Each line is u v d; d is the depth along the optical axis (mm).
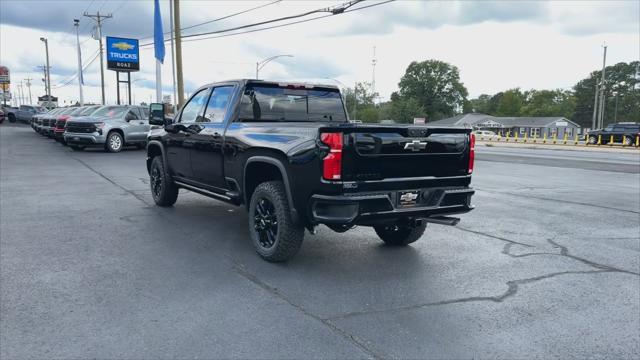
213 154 6129
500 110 125812
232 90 6074
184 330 3578
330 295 4328
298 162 4586
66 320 3713
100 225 6848
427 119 110938
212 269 4984
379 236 6199
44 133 26172
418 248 5953
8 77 87438
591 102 122312
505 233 6828
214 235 6355
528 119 90312
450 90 111688
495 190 11180
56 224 6875
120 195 9367
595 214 8336
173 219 7297
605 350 3408
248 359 3182
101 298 4160
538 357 3289
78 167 14039
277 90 6195
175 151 7312
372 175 4535
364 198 4410
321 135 4359
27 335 3457
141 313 3865
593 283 4773
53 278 4629
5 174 12273
